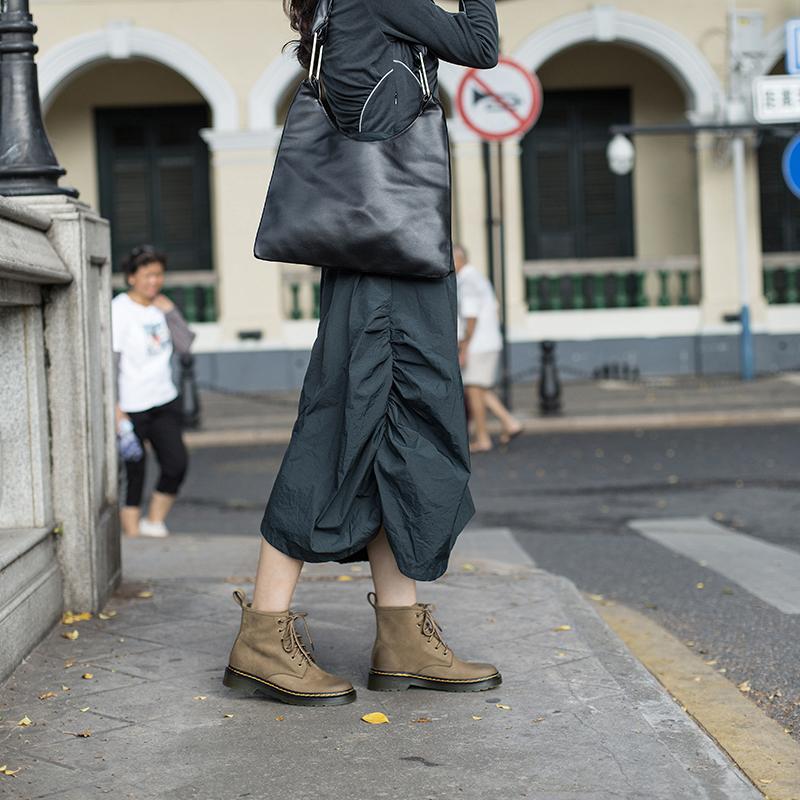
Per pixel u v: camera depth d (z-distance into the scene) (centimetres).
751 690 485
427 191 376
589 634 486
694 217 2433
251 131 2133
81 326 498
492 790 327
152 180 2441
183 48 2141
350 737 370
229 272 2159
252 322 2164
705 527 873
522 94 1405
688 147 2412
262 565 405
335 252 375
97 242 530
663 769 341
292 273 2208
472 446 1385
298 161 380
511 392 1970
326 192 375
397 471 384
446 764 347
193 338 871
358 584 585
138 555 711
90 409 507
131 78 2412
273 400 1827
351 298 386
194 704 402
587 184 2442
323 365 390
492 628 496
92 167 2438
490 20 386
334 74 376
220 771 344
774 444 1341
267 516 398
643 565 743
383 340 385
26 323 485
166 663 448
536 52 2173
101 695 411
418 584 583
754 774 377
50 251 481
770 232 2411
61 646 468
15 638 436
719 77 2172
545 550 805
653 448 1345
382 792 327
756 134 2158
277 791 329
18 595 447
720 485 1076
